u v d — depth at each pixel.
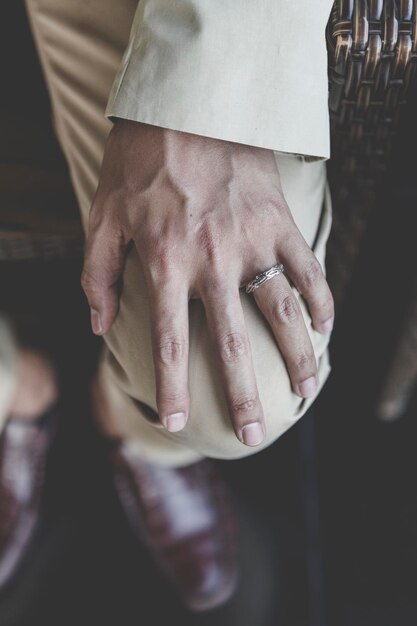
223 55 0.45
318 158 0.48
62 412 0.89
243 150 0.47
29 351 0.79
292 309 0.46
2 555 0.79
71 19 0.53
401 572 0.78
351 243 0.66
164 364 0.46
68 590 0.79
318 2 0.45
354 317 0.92
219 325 0.46
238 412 0.46
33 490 0.81
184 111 0.45
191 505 0.78
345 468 0.84
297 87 0.46
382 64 0.48
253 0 0.45
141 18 0.46
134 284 0.49
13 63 0.65
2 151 0.62
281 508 0.82
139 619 0.78
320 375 0.52
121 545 0.81
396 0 0.46
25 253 0.72
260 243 0.47
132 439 0.69
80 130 0.54
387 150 0.56
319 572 0.79
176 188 0.46
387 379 0.82
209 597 0.77
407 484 0.83
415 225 0.83
